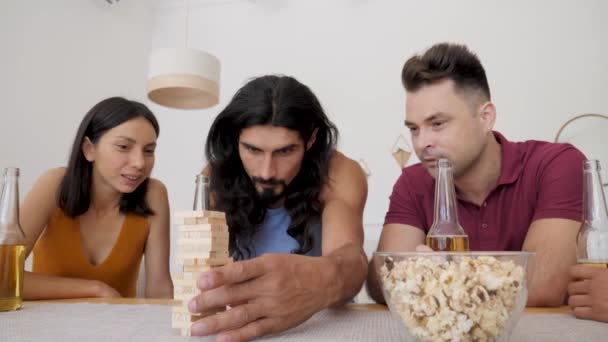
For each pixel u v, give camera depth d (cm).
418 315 46
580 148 295
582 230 81
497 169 133
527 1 319
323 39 365
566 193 119
